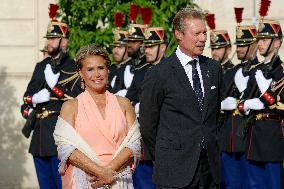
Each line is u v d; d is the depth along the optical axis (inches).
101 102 402.9
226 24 840.9
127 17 750.5
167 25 733.9
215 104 457.7
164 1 737.0
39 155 700.7
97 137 395.9
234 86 693.3
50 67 699.4
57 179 700.7
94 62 400.5
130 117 405.7
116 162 393.1
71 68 699.4
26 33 881.5
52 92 695.7
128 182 399.2
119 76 722.2
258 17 831.7
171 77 452.4
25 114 715.4
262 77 620.1
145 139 463.5
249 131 633.6
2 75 877.8
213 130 456.1
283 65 617.3
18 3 882.1
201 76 456.4
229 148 697.6
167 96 452.8
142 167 691.4
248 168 639.1
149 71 458.0
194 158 446.9
